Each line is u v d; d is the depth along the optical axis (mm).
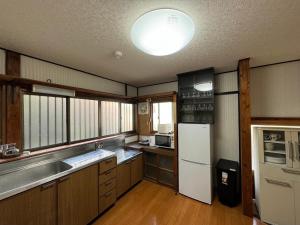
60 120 2498
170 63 2502
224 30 1531
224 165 2695
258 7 1207
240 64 2334
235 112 2898
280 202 2090
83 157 2428
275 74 2559
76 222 1934
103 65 2582
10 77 1715
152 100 3877
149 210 2459
